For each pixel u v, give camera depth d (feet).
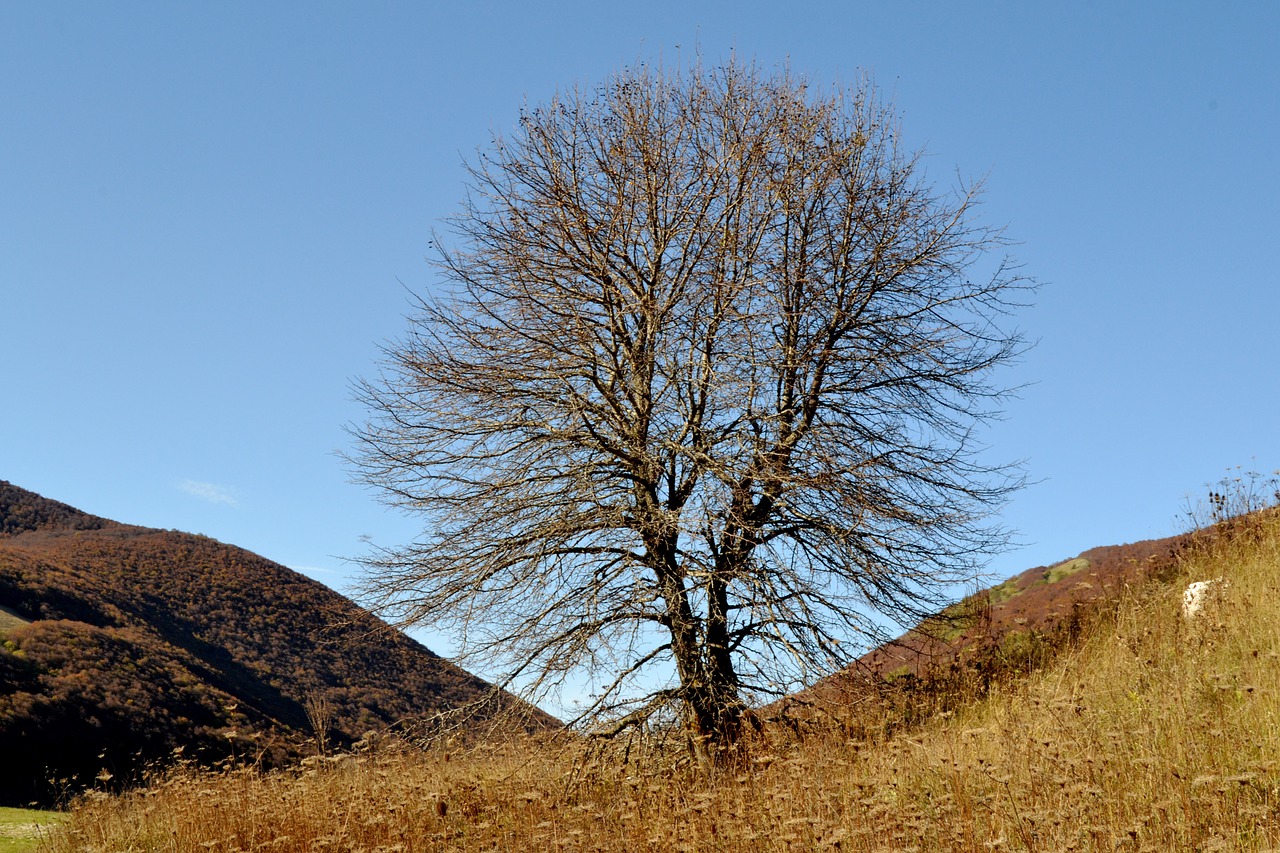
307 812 31.91
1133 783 20.51
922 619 37.63
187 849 30.45
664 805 26.45
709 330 37.32
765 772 27.86
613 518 35.09
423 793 31.94
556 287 37.93
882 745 28.76
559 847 26.27
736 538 34.04
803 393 39.01
